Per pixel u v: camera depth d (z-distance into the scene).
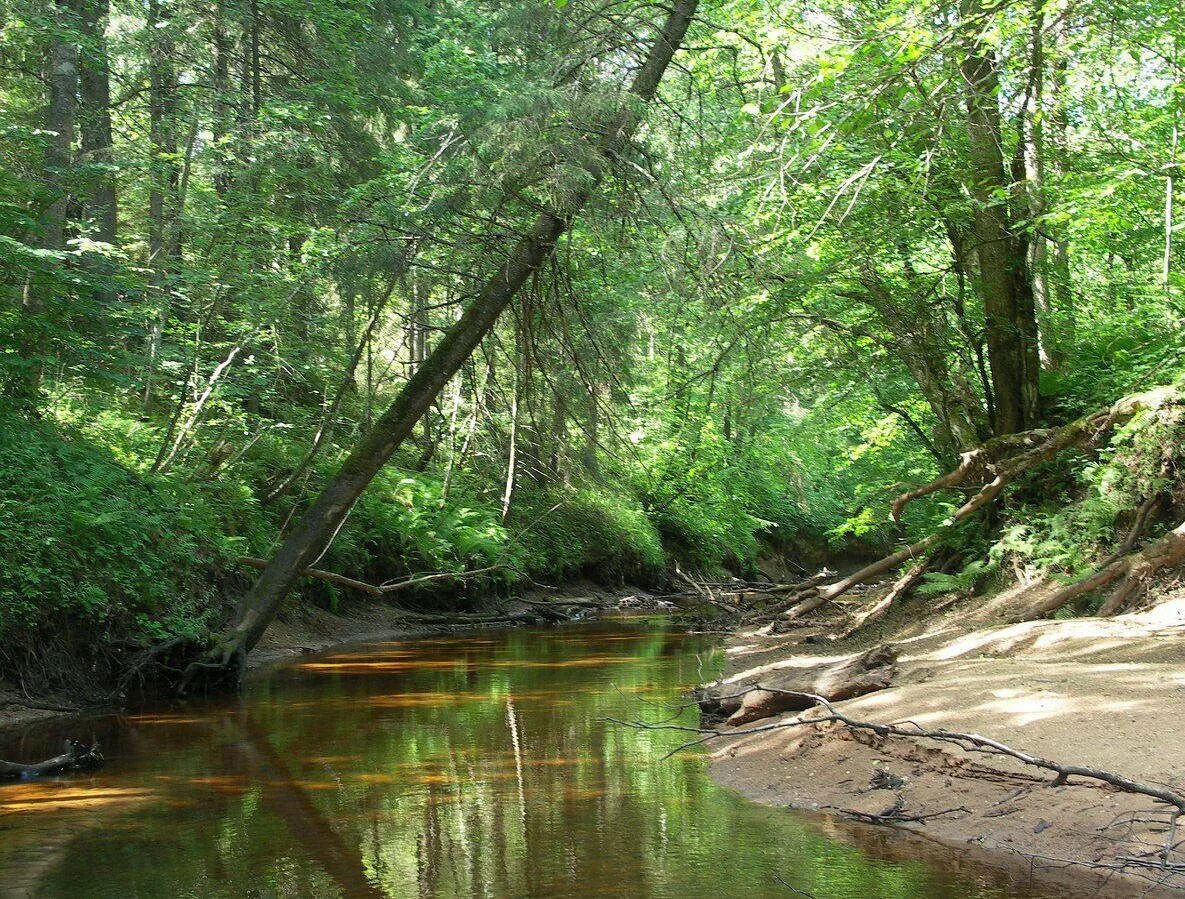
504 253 12.81
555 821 6.01
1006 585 13.07
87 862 5.24
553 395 14.39
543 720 9.59
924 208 13.70
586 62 12.71
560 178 11.92
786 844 5.45
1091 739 6.04
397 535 20.72
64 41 15.96
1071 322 16.42
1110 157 13.12
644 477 29.78
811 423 26.62
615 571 27.67
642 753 8.07
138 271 17.00
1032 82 13.04
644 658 14.65
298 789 6.88
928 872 4.90
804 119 10.24
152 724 9.52
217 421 17.41
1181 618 9.41
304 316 18.62
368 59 20.84
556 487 25.83
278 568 12.49
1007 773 5.90
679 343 20.69
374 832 5.80
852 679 8.57
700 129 14.20
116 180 17.20
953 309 15.98
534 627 20.59
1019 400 14.55
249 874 5.02
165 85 19.80
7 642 10.20
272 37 21.39
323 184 20.22
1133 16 11.56
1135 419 11.98
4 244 11.93
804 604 17.14
